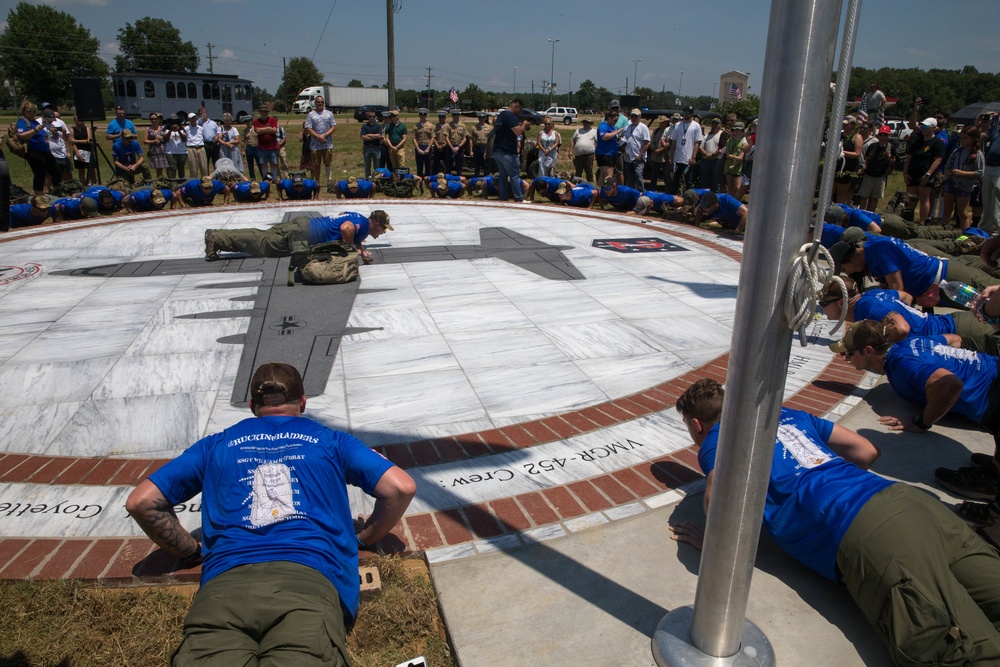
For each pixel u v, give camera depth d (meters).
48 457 3.48
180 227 9.86
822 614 2.47
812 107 1.54
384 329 5.46
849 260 5.48
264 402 2.40
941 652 2.01
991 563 2.21
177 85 39.16
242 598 1.87
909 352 3.75
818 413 4.04
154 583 2.55
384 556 2.67
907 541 2.18
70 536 2.81
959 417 3.98
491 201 12.80
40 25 78.94
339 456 2.35
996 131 9.53
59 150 12.59
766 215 1.64
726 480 1.90
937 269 5.39
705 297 6.42
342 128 36.06
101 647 2.25
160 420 3.90
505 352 5.00
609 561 2.74
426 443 3.67
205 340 5.17
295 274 7.10
